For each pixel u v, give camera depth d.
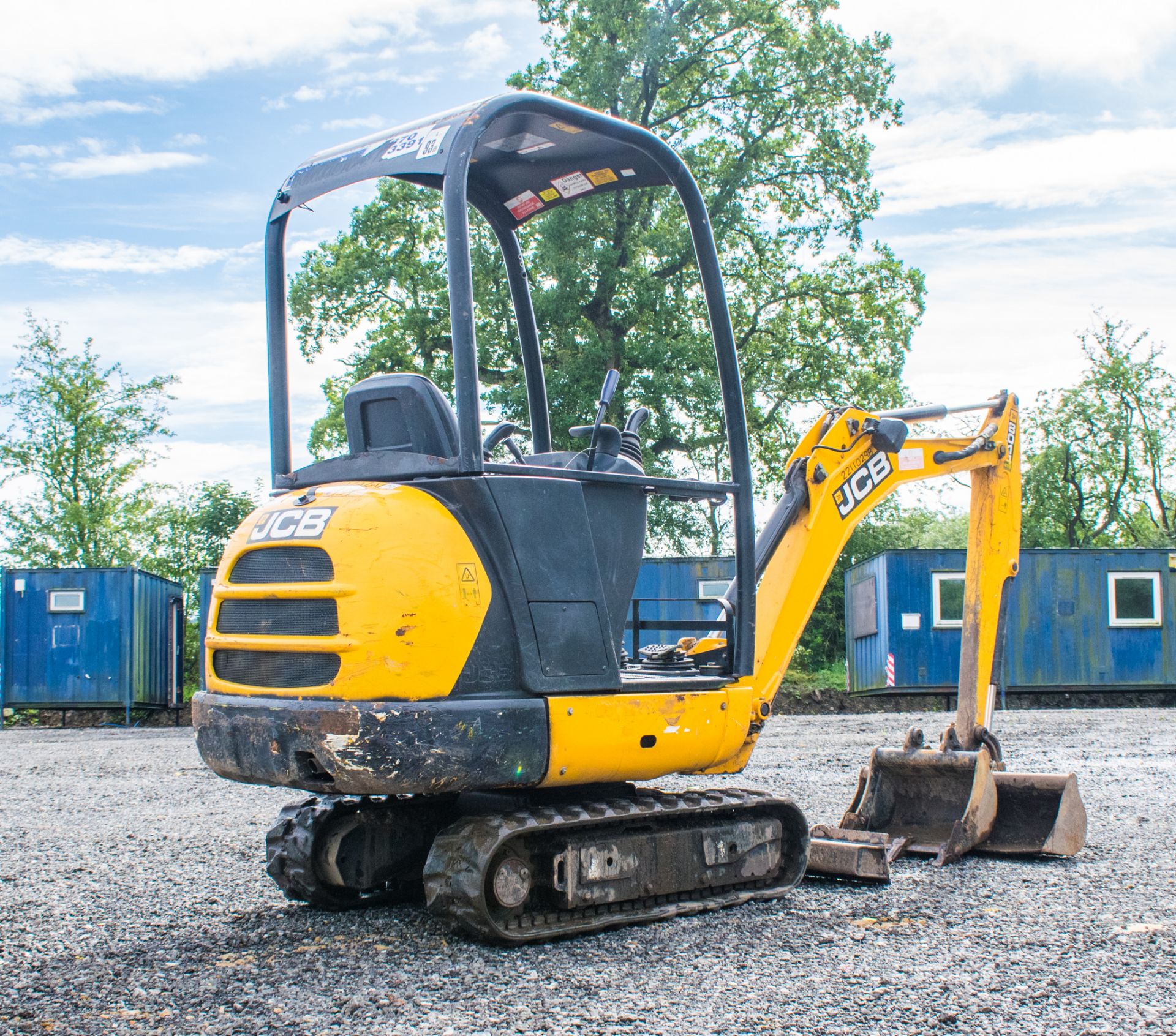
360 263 25.47
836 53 26.97
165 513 36.25
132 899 5.37
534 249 24.86
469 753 4.04
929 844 6.05
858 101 27.27
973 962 3.97
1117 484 41.31
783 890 5.05
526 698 4.23
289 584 4.30
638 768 4.55
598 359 24.08
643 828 4.70
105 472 35.88
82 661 20.44
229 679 4.59
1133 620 20.69
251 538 4.53
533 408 5.77
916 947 4.18
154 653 22.03
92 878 5.89
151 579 21.81
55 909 5.16
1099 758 11.13
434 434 4.43
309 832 4.92
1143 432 40.41
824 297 29.14
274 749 4.22
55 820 8.03
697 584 19.66
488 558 4.25
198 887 5.63
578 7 26.72
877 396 29.56
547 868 4.37
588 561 4.48
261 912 5.05
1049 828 6.05
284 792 9.52
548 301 24.08
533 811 4.39
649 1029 3.29
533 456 5.03
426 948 4.29
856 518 6.12
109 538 35.62
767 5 26.39
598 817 4.43
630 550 4.77
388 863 5.02
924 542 54.25
